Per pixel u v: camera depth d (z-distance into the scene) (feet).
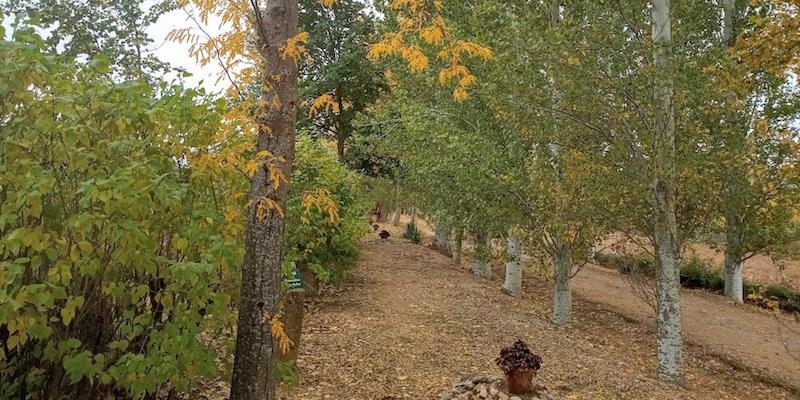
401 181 49.60
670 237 25.86
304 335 22.82
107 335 11.14
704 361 31.83
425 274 45.70
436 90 38.17
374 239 72.13
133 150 10.43
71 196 9.96
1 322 8.49
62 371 10.74
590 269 60.85
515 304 38.09
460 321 29.27
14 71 9.32
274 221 10.30
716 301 50.42
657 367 25.89
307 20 62.13
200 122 10.89
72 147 9.78
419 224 116.57
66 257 9.69
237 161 10.75
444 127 33.91
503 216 32.45
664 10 25.68
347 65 59.06
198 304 10.83
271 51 10.39
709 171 27.78
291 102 10.57
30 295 8.73
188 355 10.54
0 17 9.23
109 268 10.25
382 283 38.93
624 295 47.65
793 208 40.14
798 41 22.89
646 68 24.07
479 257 39.22
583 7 25.84
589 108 25.38
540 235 31.94
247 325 10.24
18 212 9.52
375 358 20.70
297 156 27.02
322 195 10.87
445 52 11.34
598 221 27.99
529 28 25.86
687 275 58.54
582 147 26.78
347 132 63.57
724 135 29.37
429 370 20.04
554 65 25.17
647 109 24.70
